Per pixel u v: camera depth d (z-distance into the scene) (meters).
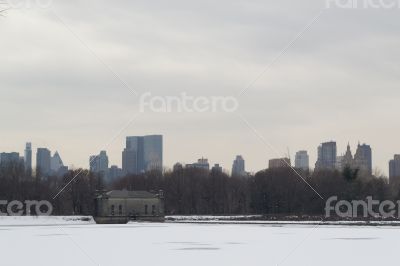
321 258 75.31
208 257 77.19
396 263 70.38
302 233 123.38
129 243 97.69
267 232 127.62
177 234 121.56
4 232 130.25
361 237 110.19
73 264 68.94
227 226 160.12
